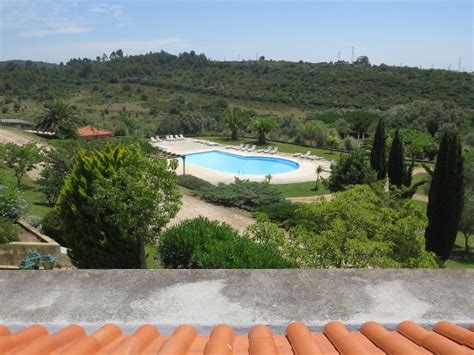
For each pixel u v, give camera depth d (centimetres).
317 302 355
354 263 970
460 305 351
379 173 2655
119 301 357
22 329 316
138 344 271
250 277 389
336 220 1068
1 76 11025
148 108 8706
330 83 10181
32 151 2470
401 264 1080
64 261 1505
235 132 5525
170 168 1273
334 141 4750
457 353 248
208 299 359
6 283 379
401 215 1245
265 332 302
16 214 1722
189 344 283
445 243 1875
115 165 1273
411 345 273
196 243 1223
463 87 8988
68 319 336
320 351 263
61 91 10000
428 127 5606
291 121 5872
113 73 12038
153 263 1473
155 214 1214
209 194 2686
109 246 1240
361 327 319
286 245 1052
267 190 2691
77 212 1240
